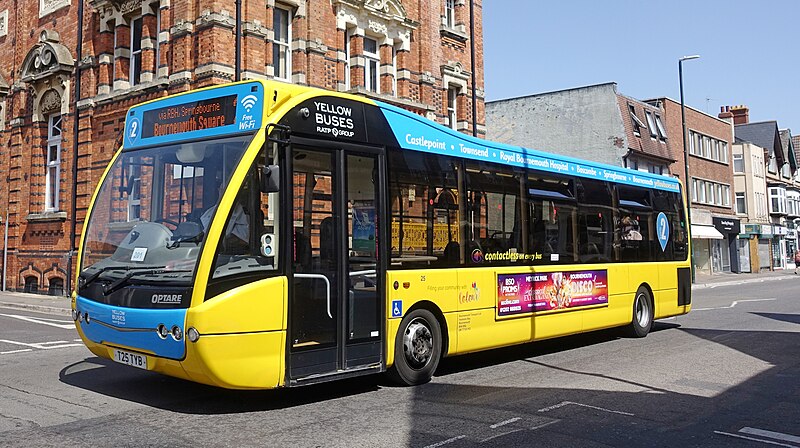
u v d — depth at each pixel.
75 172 21.23
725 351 10.95
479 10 26.84
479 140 9.44
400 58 23.06
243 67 18.08
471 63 26.11
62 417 6.45
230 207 6.29
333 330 7.02
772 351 10.94
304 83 19.64
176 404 7.02
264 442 5.59
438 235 8.50
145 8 19.50
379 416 6.52
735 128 61.12
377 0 22.05
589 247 11.45
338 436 5.79
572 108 38.34
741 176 52.47
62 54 22.00
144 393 7.54
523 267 9.83
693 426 6.25
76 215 21.30
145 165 7.27
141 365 6.53
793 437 5.92
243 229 6.35
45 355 10.39
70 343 11.78
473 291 8.91
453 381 8.38
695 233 42.12
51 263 22.28
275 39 19.48
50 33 22.67
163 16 18.75
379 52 22.61
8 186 24.36
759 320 15.99
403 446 5.50
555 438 5.80
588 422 6.36
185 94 7.26
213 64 17.52
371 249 7.57
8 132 24.70
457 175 8.91
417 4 23.83
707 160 46.25
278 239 6.60
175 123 7.26
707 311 18.62
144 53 19.38
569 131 38.31
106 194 7.50
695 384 8.20
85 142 21.08
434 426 6.14
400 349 7.82
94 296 6.89
